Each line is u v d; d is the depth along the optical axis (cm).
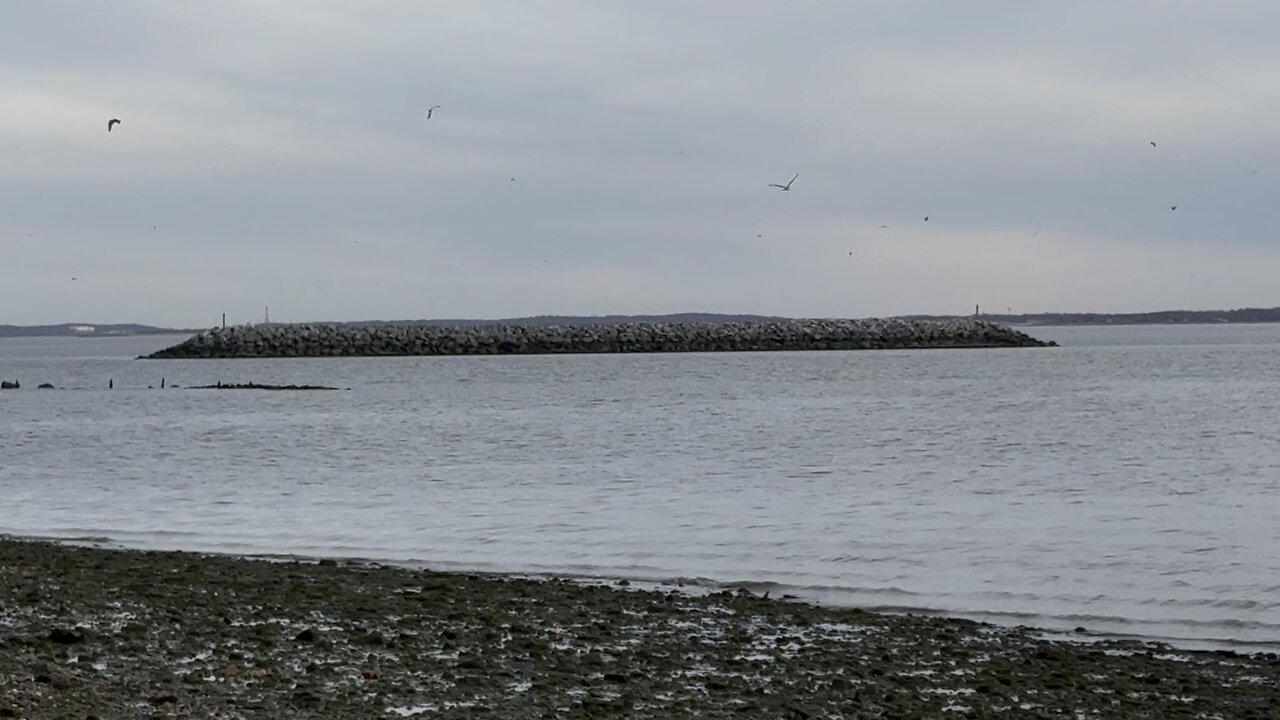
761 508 2952
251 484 3494
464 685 1318
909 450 4384
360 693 1264
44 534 2614
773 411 6319
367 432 5322
